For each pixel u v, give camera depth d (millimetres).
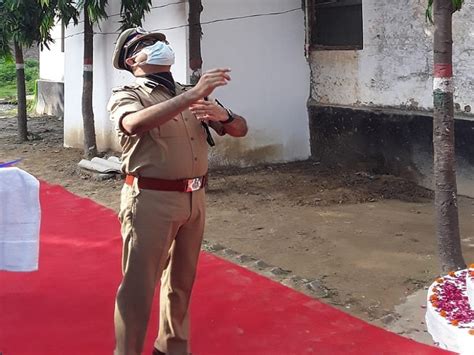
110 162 8938
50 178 8844
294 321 4047
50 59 16578
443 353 3559
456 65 7312
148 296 3082
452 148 4480
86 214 6715
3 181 3064
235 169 9008
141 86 3059
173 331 3373
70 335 3795
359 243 5879
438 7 4375
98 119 10492
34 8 10539
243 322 4035
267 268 5188
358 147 8773
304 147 9539
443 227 4547
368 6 8297
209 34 8609
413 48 7801
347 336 3836
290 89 9336
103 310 4176
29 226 3129
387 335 3846
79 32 10695
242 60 8898
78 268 5000
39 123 14914
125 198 3080
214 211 7047
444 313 3178
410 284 4848
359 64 8586
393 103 8203
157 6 8891
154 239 3023
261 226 6469
